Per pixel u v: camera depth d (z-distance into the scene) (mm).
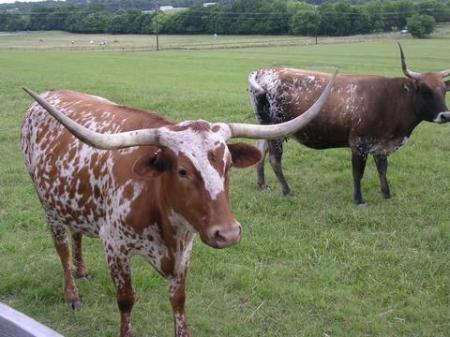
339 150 11055
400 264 6590
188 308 5688
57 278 6211
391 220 7836
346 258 6762
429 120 8367
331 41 63844
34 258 6676
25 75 24234
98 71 29281
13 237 7215
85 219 5039
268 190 9172
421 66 32062
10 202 8453
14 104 15953
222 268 6422
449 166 10055
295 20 75188
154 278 6215
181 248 4504
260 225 7680
